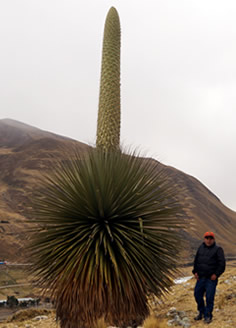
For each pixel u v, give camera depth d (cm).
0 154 19650
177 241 663
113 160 652
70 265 589
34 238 647
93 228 638
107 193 627
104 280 596
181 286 1156
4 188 15050
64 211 648
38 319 1005
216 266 655
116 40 722
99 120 704
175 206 666
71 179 649
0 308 2867
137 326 596
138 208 647
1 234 7744
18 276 5784
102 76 711
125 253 597
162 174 677
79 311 586
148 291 633
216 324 604
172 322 662
